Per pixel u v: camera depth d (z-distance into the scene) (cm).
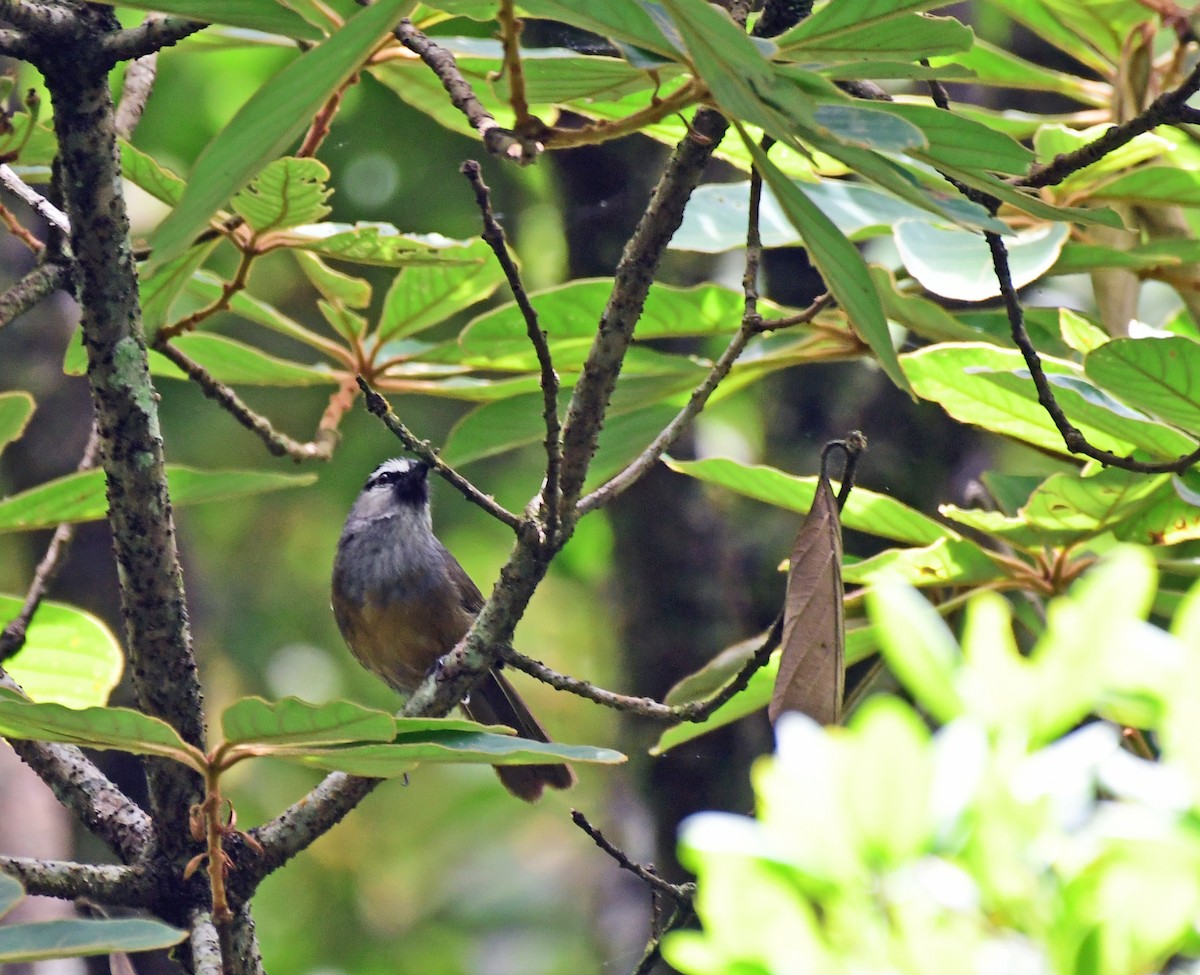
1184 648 351
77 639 802
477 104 500
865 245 1085
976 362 661
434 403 1488
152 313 723
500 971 1762
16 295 626
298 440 1479
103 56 566
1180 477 653
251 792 1628
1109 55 805
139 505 610
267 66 1422
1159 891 342
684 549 1076
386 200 1312
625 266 595
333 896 1731
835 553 564
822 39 466
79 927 451
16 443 1224
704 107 565
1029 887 350
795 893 359
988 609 374
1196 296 833
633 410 821
